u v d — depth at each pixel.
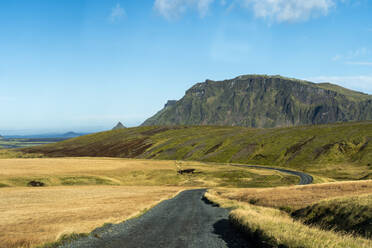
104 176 90.00
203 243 13.48
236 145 195.62
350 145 153.88
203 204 36.12
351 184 34.53
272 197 32.38
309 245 10.12
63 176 81.88
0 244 13.20
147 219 22.77
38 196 49.12
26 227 18.67
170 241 14.19
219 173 102.81
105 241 14.49
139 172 100.19
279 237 11.58
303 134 190.25
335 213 18.09
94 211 27.58
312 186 39.25
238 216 18.31
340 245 10.35
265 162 162.88
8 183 70.88
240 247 12.37
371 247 10.43
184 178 97.25
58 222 20.70
